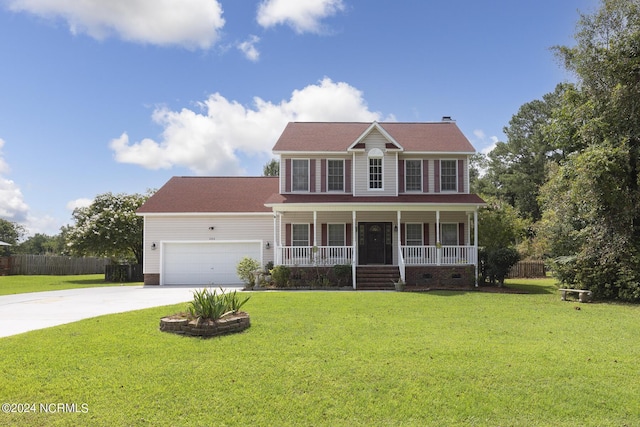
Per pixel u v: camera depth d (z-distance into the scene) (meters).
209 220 24.73
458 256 21.52
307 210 22.00
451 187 23.95
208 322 9.69
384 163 23.66
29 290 21.97
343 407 5.98
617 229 17.02
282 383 6.77
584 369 7.37
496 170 52.59
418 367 7.45
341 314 12.40
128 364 7.66
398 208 21.58
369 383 6.77
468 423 5.55
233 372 7.23
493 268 20.88
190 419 5.66
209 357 8.05
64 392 6.43
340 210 21.78
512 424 5.52
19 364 7.66
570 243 20.69
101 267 43.31
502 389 6.54
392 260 23.78
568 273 17.64
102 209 31.91
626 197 16.84
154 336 9.59
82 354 8.23
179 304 14.60
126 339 9.32
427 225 23.83
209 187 27.20
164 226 24.67
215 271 24.59
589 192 17.31
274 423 5.56
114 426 5.48
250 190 26.94
